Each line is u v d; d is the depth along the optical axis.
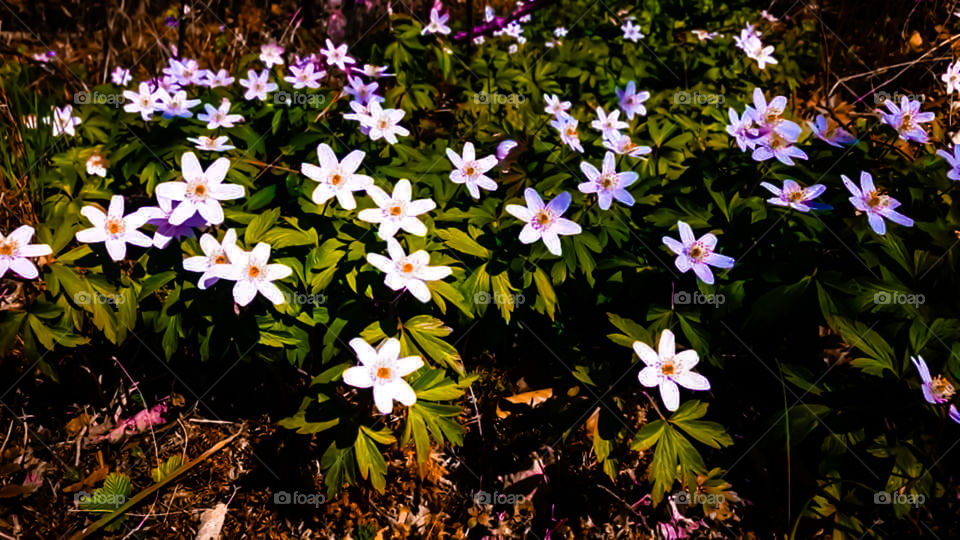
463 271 0.41
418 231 0.39
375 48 0.60
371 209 0.39
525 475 0.43
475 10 0.80
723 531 0.41
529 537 0.41
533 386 0.47
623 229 0.42
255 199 0.43
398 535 0.40
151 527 0.40
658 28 0.79
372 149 0.47
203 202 0.38
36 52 0.77
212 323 0.39
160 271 0.39
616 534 0.41
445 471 0.43
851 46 0.76
